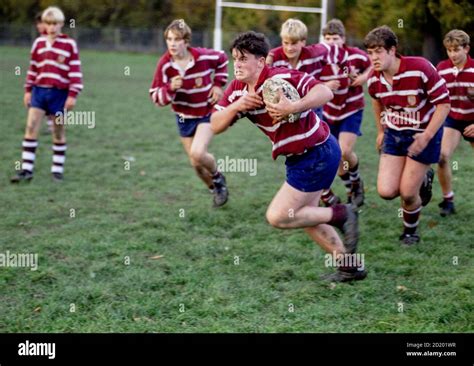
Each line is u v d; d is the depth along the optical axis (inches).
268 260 414.9
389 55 407.5
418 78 405.4
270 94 323.0
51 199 565.3
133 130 905.5
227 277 386.6
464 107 489.4
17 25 2288.4
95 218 510.3
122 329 324.8
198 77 511.2
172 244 449.4
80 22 2281.0
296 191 350.3
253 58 331.9
